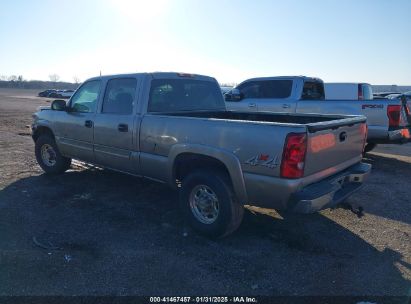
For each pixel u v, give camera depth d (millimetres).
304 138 3396
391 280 3381
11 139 11141
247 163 3676
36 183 6223
